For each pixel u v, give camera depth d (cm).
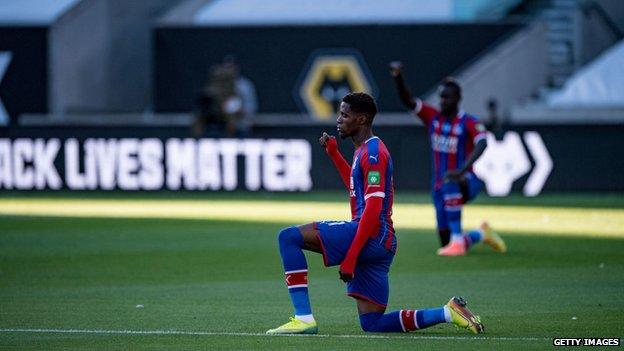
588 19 10225
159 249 4844
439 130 4650
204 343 2644
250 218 6350
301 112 9962
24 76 10025
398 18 10181
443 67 9769
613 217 6475
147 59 10869
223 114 8569
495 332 2795
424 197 8062
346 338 2691
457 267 4238
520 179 8281
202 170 8538
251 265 4303
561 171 8244
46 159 8644
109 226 5897
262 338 2706
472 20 9794
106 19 10500
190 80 10081
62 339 2714
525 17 10525
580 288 3666
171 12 10450
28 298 3450
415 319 2698
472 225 6006
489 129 8306
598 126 8194
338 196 8050
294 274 2728
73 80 10206
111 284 3781
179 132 8556
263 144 8488
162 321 3002
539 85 9688
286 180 8475
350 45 9869
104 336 2756
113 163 8581
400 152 8412
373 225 2603
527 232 5628
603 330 2838
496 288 3669
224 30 10038
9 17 10144
